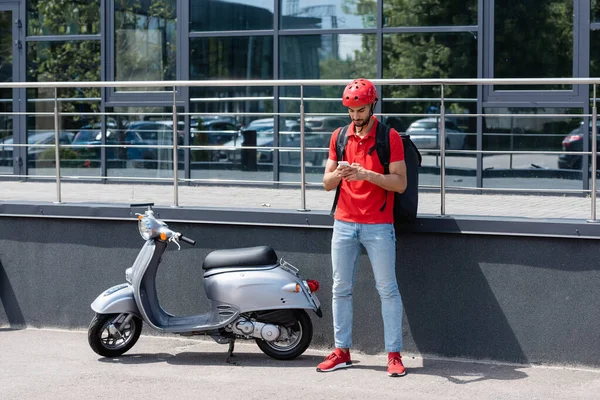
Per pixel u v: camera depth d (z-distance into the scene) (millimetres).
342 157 6340
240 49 10805
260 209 7266
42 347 7289
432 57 10180
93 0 11359
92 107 11312
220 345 7395
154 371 6508
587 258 6473
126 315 6848
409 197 6438
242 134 10672
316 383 6141
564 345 6555
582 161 9359
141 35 11164
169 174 10922
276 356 6766
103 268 7711
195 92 10914
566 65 9805
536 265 6586
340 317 6504
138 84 7414
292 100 10516
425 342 6863
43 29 11555
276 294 6551
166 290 7508
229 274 6637
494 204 8148
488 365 6656
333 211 6559
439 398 5773
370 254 6309
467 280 6746
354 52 10430
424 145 10219
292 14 10609
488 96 10000
